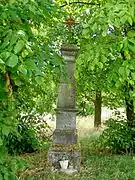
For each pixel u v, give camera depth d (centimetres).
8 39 195
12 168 249
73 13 730
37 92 480
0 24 230
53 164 648
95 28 299
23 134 821
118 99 914
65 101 673
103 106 1172
